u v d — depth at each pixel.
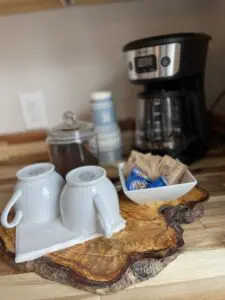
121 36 0.60
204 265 0.30
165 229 0.35
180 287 0.28
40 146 0.64
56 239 0.34
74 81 0.63
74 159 0.49
